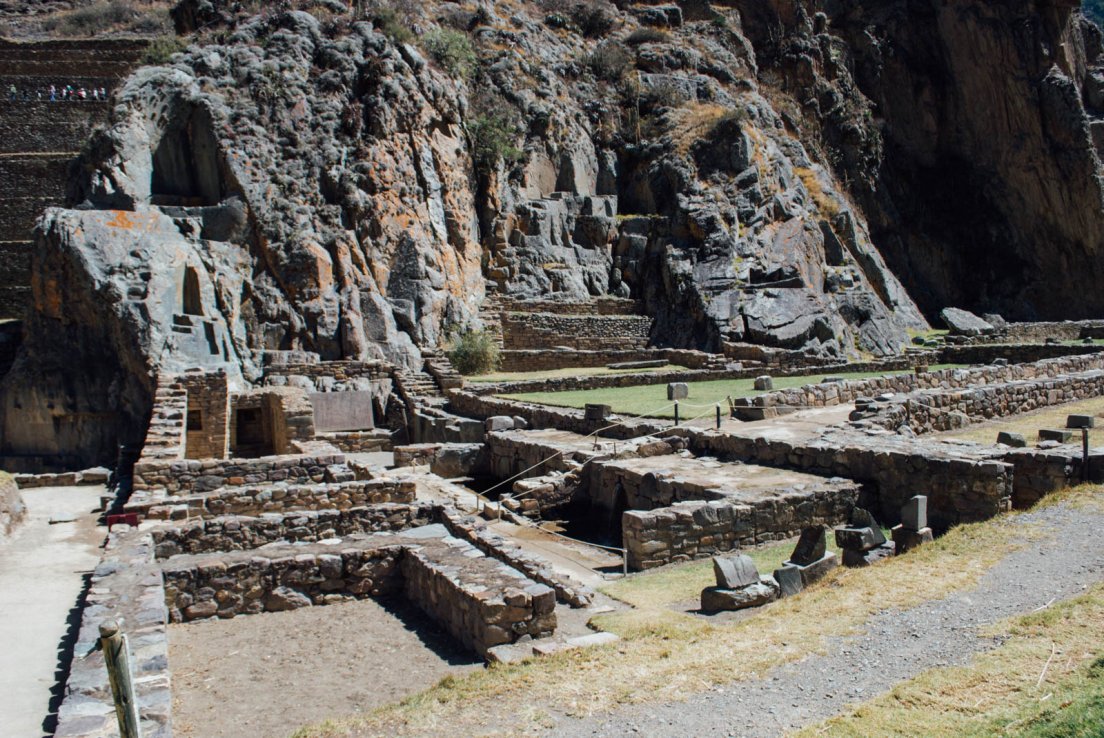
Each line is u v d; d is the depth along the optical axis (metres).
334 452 20.52
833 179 54.06
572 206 43.69
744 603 10.51
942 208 61.03
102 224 28.53
